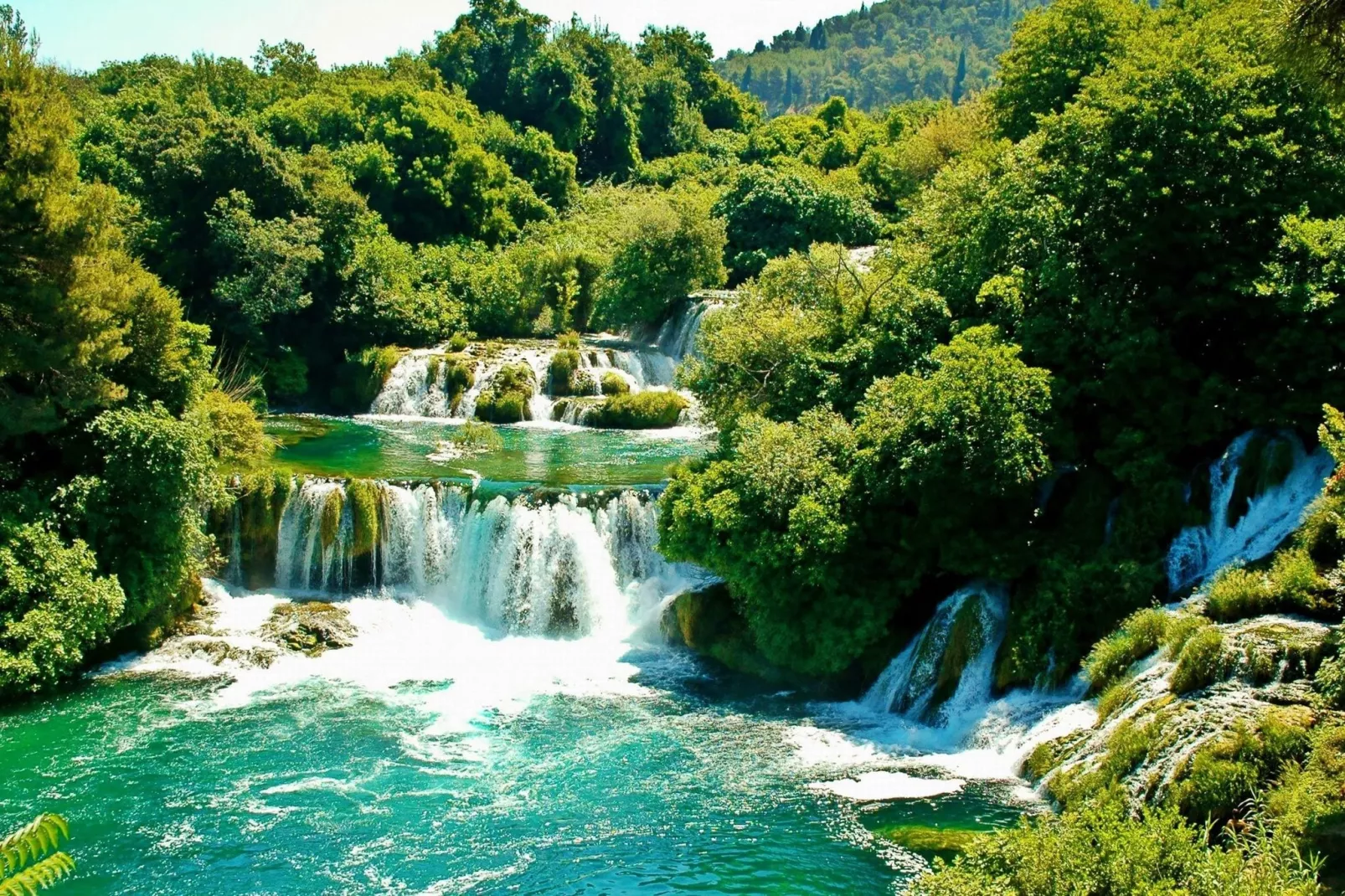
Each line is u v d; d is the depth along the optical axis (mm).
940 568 28109
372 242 62625
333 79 103062
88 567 28516
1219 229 28984
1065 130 31469
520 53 111250
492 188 82562
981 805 21625
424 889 19266
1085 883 13422
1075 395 28766
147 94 88875
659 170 103188
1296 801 16734
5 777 23375
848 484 28250
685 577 34000
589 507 33875
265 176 58469
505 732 26047
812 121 108250
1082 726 22766
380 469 40312
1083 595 25734
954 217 36531
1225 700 19859
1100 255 29734
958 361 27625
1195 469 27703
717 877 19406
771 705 27859
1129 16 44188
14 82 30406
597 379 55875
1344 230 26172
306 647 31141
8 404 29172
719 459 32750
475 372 55812
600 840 20859
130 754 24594
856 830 20875
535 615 33375
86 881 19547
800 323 34938
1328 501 22984
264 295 55125
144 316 32969
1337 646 19359
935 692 26750
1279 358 27266
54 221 30234
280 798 22656
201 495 31781
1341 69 15508
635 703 27891
